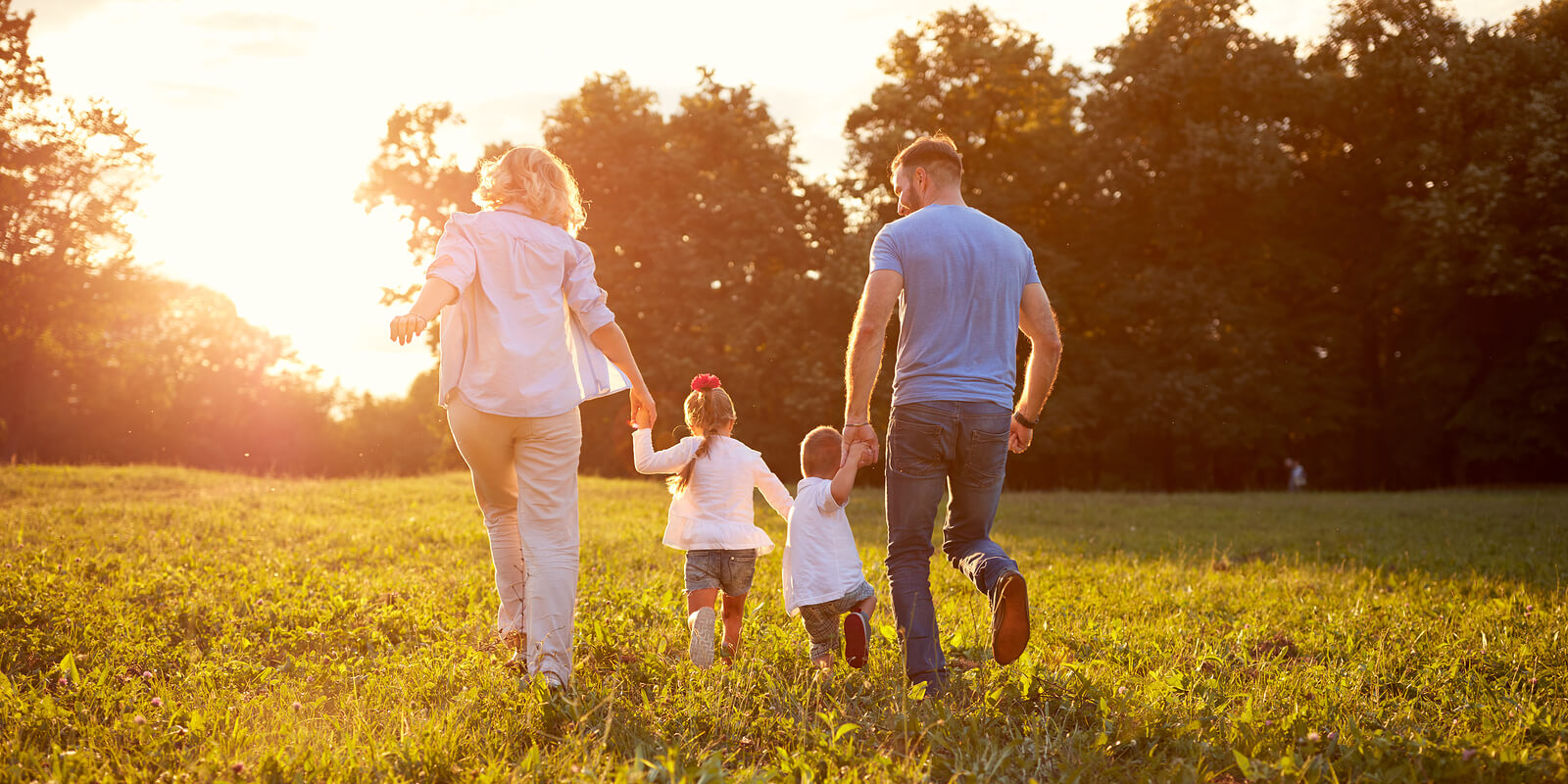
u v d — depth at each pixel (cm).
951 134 2939
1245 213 2788
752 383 2842
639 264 3012
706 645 372
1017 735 300
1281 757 277
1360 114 2819
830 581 394
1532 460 2883
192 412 5706
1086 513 1472
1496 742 293
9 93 2628
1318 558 863
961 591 598
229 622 457
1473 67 2627
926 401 344
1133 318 2903
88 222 2948
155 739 289
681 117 3155
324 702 334
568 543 353
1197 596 612
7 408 4078
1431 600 603
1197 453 3148
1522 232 2536
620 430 3011
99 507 1030
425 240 2831
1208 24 2839
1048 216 3184
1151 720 308
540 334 348
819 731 298
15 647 404
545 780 261
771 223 2933
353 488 1434
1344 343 2989
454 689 348
